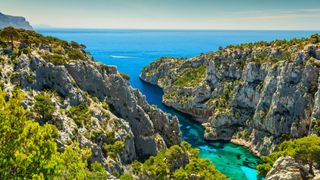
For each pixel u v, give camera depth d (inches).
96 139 3715.6
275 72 6127.0
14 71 3688.5
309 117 5359.3
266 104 6127.0
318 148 3567.9
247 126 6387.8
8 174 1272.1
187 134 6683.1
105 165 3447.3
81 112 3895.2
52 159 1386.6
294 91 5629.9
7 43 4274.1
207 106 7504.9
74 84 4239.7
